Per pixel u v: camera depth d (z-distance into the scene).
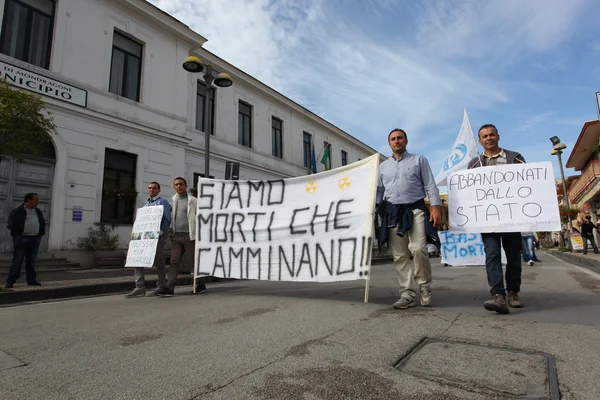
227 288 6.64
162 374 2.25
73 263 9.95
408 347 2.56
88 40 11.40
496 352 2.40
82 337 3.18
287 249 4.95
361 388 1.96
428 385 1.97
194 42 14.62
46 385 2.13
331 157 25.14
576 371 2.08
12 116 5.64
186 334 3.15
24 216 6.39
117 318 3.94
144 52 13.08
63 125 10.55
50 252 9.95
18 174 9.74
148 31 13.22
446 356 2.37
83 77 11.15
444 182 8.70
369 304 4.16
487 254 3.68
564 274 7.30
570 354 2.33
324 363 2.32
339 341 2.75
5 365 2.50
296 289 5.96
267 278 5.01
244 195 5.49
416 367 2.22
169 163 13.37
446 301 4.23
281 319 3.55
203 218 5.74
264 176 18.92
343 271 4.44
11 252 9.52
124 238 11.68
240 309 4.19
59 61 10.66
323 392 1.93
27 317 4.27
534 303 4.00
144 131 12.55
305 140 23.02
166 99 13.55
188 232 5.99
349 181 4.64
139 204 12.24
